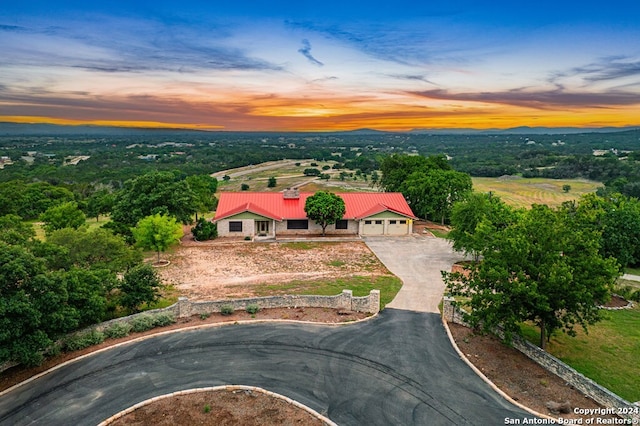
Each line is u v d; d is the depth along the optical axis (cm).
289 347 2341
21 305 1892
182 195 5062
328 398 1898
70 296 2278
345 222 5216
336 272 3772
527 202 8375
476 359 2233
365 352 2295
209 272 3753
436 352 2302
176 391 1933
